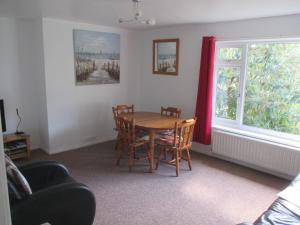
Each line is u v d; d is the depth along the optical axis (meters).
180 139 3.49
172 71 4.68
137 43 5.23
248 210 2.72
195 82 4.34
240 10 3.05
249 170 3.74
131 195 2.98
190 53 4.35
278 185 3.28
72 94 4.41
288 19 3.23
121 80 5.10
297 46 3.38
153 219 2.54
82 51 4.39
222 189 3.16
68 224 2.07
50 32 3.95
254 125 3.93
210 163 3.99
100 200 2.86
